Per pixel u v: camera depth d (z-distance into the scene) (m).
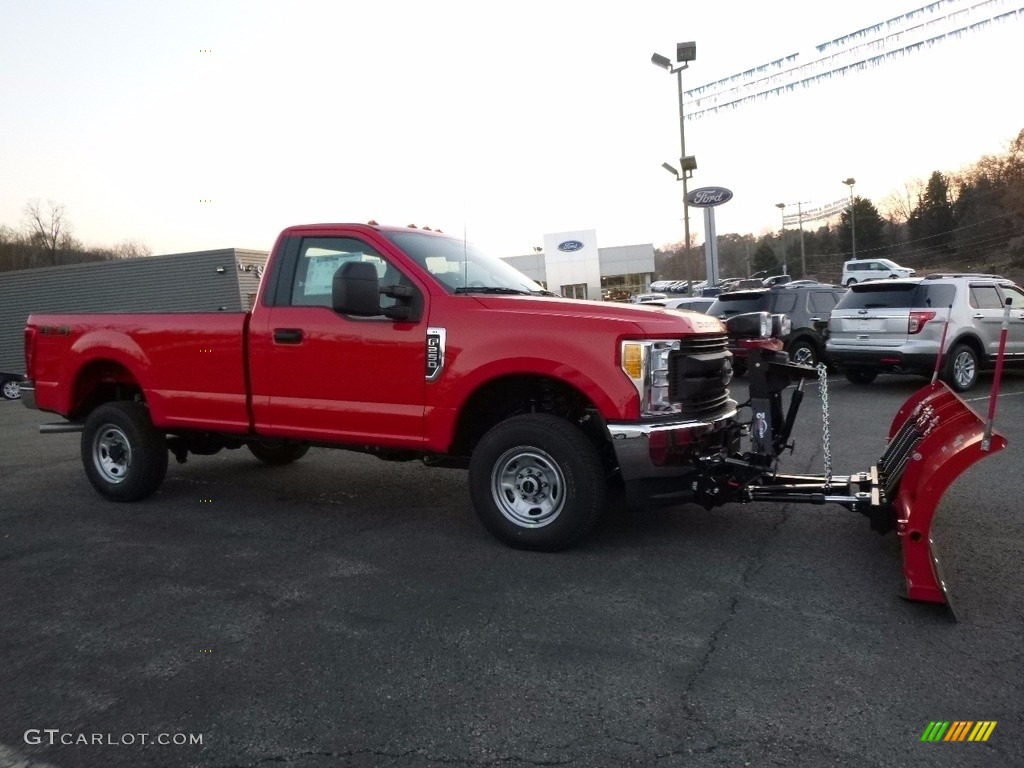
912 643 3.57
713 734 2.90
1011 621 3.79
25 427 13.38
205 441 6.79
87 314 6.59
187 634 3.90
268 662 3.57
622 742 2.87
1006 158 69.69
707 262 26.48
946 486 3.83
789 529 5.32
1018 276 59.16
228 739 2.96
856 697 3.12
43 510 6.44
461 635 3.79
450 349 4.98
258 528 5.75
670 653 3.54
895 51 19.64
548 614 4.01
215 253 15.71
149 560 5.07
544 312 4.82
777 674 3.32
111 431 6.56
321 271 5.58
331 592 4.41
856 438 8.55
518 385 5.19
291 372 5.55
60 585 4.64
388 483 7.18
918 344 11.56
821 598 4.11
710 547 4.98
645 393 4.58
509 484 5.00
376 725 3.03
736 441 5.29
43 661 3.65
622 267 63.47
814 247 97.56
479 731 2.96
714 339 5.13
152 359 6.16
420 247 5.54
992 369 12.41
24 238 59.16
